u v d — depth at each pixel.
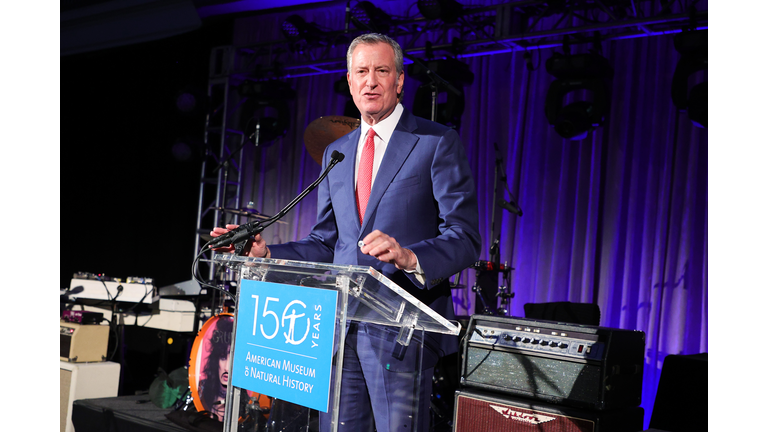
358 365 1.41
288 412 1.29
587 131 4.97
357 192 1.79
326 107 6.92
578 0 5.14
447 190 1.71
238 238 1.58
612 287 5.27
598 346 2.14
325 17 6.82
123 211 7.43
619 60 5.38
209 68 7.20
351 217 1.76
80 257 7.21
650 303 5.11
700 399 2.62
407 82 6.33
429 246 1.51
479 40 5.39
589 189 5.42
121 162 7.39
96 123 7.29
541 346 2.24
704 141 4.98
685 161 5.07
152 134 7.34
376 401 1.37
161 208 7.34
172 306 4.98
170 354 6.15
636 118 5.30
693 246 4.98
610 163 5.37
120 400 3.49
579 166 5.45
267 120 6.51
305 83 7.11
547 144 5.64
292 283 1.34
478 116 6.04
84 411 3.35
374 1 6.42
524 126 5.79
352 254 1.71
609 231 5.34
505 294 4.44
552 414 2.15
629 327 5.17
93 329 3.63
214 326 3.16
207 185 7.27
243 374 1.40
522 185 5.73
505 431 2.24
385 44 1.76
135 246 7.42
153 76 7.25
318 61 6.19
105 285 5.05
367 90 1.74
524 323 2.31
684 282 4.97
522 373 2.27
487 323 2.41
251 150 7.37
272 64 6.56
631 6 5.07
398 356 1.36
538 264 5.58
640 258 5.21
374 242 1.36
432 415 3.50
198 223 6.85
